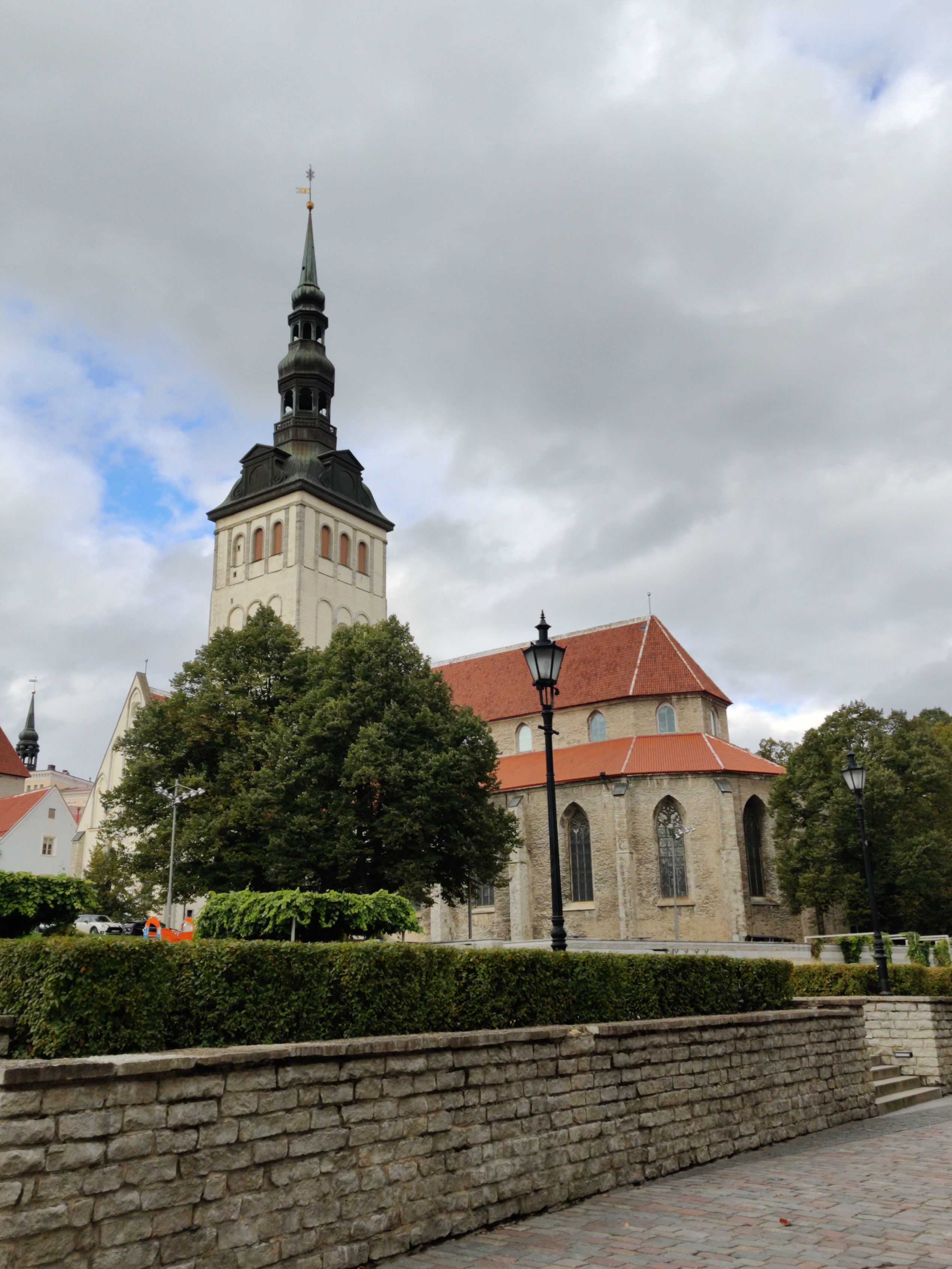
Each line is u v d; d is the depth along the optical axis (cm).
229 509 8006
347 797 4362
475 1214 1002
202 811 4522
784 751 7106
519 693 7775
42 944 762
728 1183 1230
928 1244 923
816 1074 1747
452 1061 1015
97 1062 699
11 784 9300
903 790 5581
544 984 1236
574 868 6606
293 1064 847
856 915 5728
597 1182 1180
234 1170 782
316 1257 834
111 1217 694
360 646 4722
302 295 8325
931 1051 2284
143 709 4962
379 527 8412
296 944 952
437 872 4650
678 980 1501
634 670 7256
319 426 8062
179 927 6462
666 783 6353
